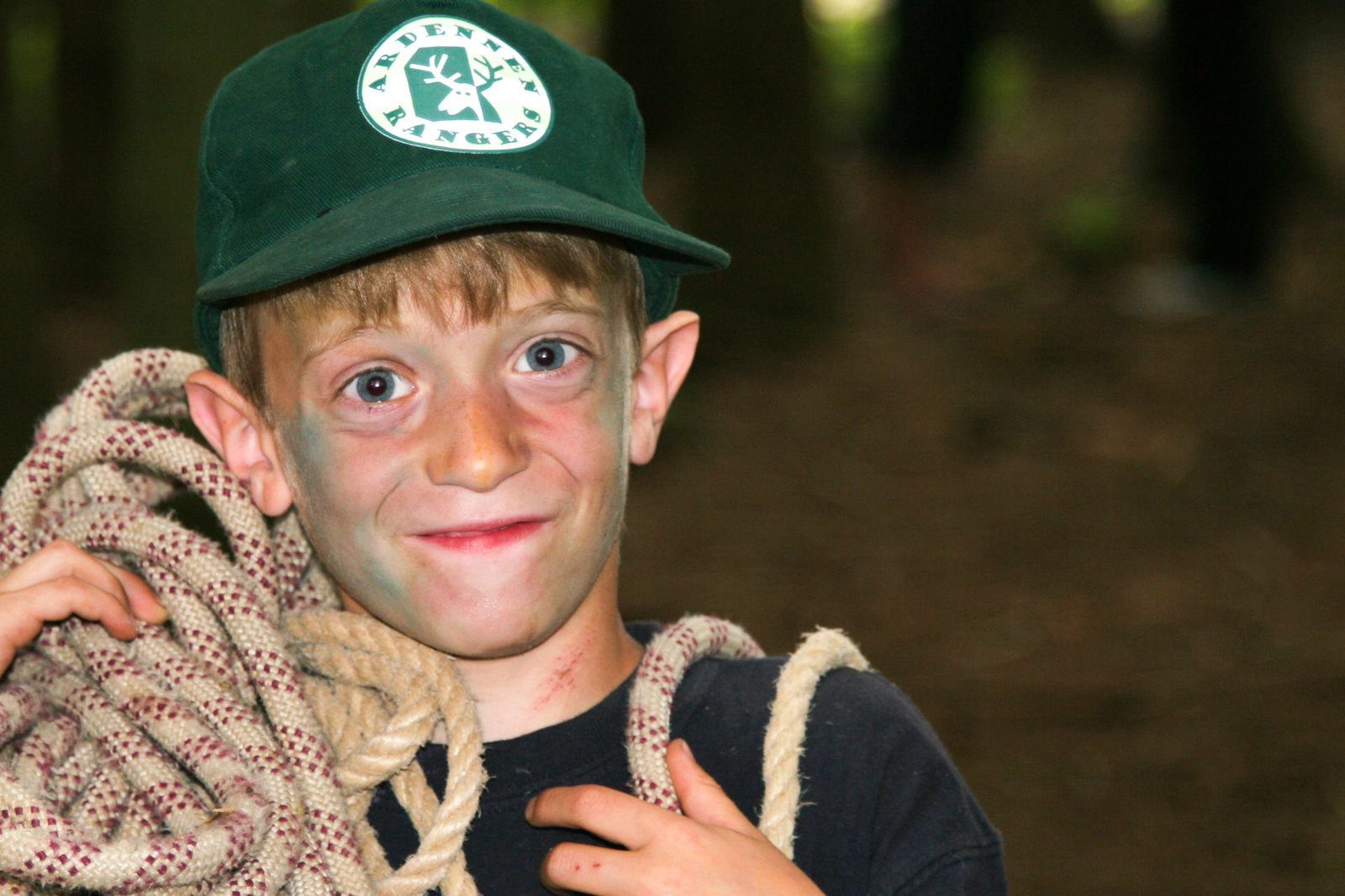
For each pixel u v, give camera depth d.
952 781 2.50
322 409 2.33
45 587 2.42
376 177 2.25
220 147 2.39
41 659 2.55
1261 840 5.89
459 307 2.24
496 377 2.30
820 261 11.23
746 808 2.47
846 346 11.02
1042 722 6.78
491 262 2.25
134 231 6.02
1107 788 6.26
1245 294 11.98
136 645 2.51
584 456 2.33
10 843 2.04
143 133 5.98
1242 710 6.80
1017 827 6.02
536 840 2.42
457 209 2.14
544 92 2.37
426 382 2.29
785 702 2.49
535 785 2.44
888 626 7.70
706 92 11.11
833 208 11.38
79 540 2.58
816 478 9.24
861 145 15.98
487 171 2.25
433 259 2.24
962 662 7.34
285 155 2.31
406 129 2.27
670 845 2.22
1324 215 13.88
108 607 2.44
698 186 11.14
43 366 7.15
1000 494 9.05
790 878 2.21
